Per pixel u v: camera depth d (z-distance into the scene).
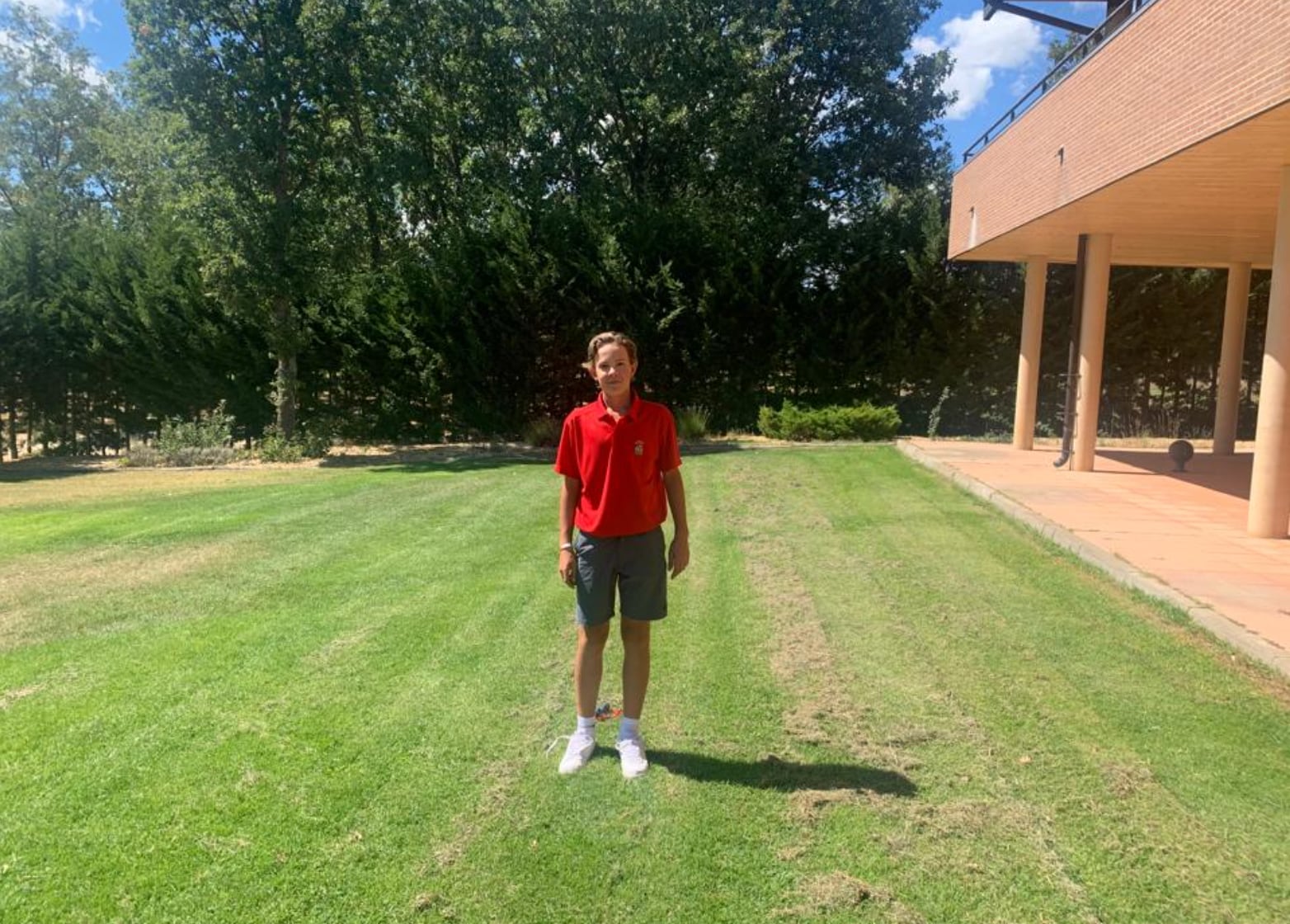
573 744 3.48
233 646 4.90
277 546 7.60
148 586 6.28
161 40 14.31
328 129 16.27
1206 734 3.63
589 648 3.47
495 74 19.67
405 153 18.41
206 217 14.98
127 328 17.50
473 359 17.72
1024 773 3.34
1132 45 7.46
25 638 5.11
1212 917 2.51
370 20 16.50
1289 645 4.39
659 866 2.78
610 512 3.39
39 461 17.56
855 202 22.20
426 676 4.42
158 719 3.90
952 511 8.52
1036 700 4.00
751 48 19.98
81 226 19.23
